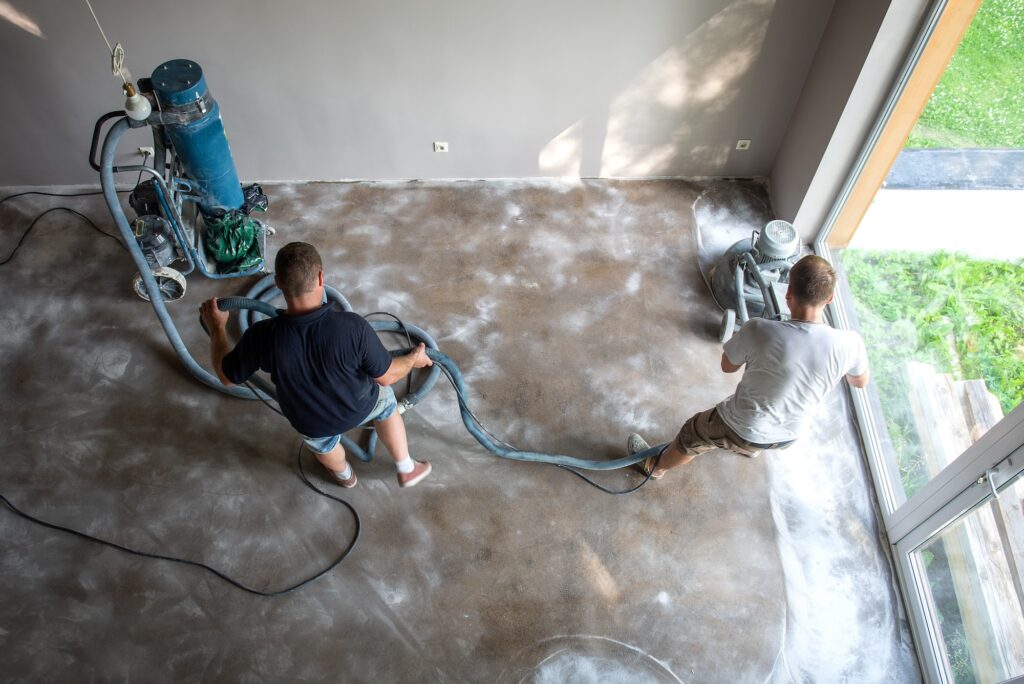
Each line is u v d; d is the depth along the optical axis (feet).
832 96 12.81
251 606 10.47
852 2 12.03
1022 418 8.32
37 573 10.63
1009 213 9.68
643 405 12.66
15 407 12.19
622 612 10.57
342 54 13.29
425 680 9.97
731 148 15.31
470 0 12.58
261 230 14.20
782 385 9.08
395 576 10.78
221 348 9.25
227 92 13.84
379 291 13.92
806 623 10.60
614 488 11.69
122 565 10.75
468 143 15.03
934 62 11.32
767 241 12.94
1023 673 8.38
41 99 13.47
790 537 11.35
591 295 14.03
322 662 10.07
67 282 13.76
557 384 12.82
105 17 12.41
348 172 15.53
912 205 11.99
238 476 11.62
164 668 9.95
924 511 10.38
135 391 12.45
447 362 12.37
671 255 14.74
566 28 13.07
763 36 13.25
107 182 10.55
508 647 10.25
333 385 8.73
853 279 14.08
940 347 11.03
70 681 9.81
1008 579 8.59
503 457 11.91
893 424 12.14
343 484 11.50
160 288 13.35
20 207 14.80
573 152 15.33
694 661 10.22
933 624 10.37
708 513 11.51
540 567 10.91
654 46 13.39
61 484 11.44
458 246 14.66
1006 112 9.71
